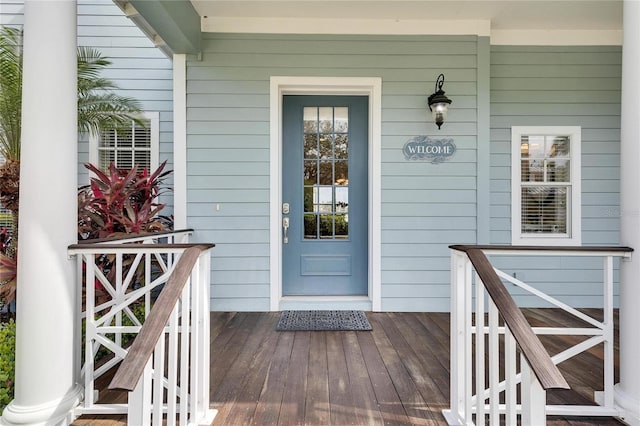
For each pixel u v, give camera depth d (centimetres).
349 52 366
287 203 388
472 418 193
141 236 267
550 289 388
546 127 391
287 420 182
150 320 132
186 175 365
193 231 365
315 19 364
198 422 176
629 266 185
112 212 320
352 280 391
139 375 110
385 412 189
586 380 226
